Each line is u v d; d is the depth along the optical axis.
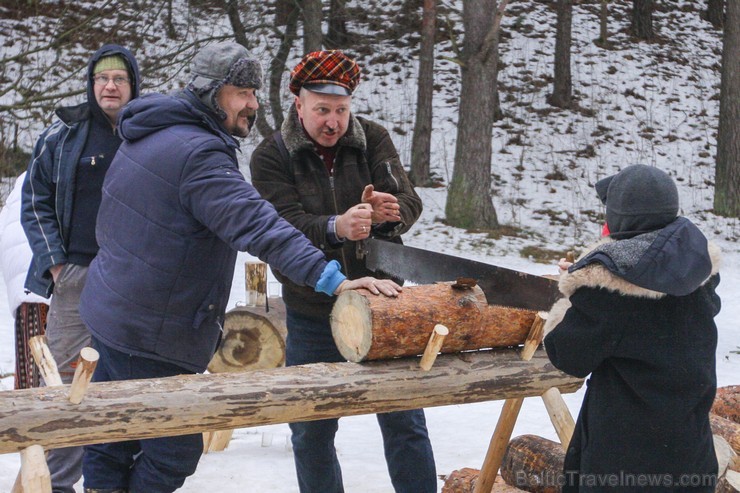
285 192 3.34
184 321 2.90
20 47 18.03
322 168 3.42
